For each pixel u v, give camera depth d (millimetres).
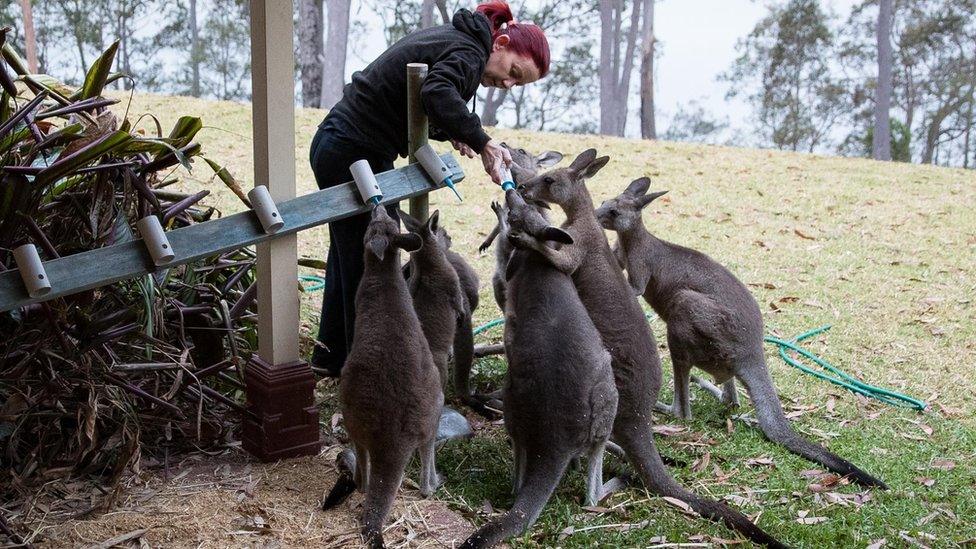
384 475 3865
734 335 5176
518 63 5293
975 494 4582
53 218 4438
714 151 15203
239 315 4910
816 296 7914
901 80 44906
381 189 4551
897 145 34031
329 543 3779
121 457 4066
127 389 4238
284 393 4406
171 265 4062
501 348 6102
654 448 4441
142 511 3930
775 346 6715
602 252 4977
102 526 3791
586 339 4223
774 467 4785
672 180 12383
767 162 14266
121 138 4062
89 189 4398
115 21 36969
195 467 4363
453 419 5008
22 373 4090
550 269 4543
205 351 4922
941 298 8000
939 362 6523
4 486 4020
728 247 9320
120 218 4223
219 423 4656
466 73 4707
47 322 4148
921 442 5211
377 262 4184
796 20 41844
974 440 5242
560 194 5105
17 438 4168
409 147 4801
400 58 4805
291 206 4316
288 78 4199
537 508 3951
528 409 4090
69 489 4082
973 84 42562
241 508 3986
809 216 10789
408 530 3938
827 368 6301
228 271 5320
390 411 3859
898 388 6016
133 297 4445
